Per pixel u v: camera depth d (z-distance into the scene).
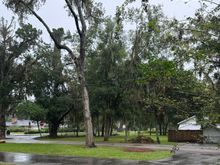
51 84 59.84
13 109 54.28
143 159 24.17
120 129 89.75
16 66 53.69
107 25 44.50
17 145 36.03
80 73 34.47
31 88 56.03
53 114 60.66
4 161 23.09
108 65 45.31
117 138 56.91
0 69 52.47
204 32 3.82
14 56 52.69
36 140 50.56
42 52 54.94
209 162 21.98
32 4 35.19
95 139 53.66
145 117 45.09
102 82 46.38
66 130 84.31
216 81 3.85
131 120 47.62
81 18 34.03
